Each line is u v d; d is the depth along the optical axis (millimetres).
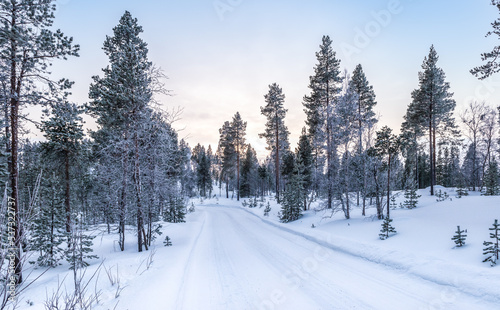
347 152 15609
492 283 5527
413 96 29438
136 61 12898
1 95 9273
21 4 9141
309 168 29047
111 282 6832
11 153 9805
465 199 13445
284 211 21094
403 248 8703
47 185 12516
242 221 23594
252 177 53125
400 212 14602
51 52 10047
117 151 13086
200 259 10086
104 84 13945
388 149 14180
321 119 19219
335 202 18078
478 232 8648
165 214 24156
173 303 5777
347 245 10305
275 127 33875
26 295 6355
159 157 13859
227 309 5555
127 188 13266
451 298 5449
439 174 44750
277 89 33438
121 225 13875
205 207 46375
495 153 30281
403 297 5762
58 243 11984
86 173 19781
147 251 12156
